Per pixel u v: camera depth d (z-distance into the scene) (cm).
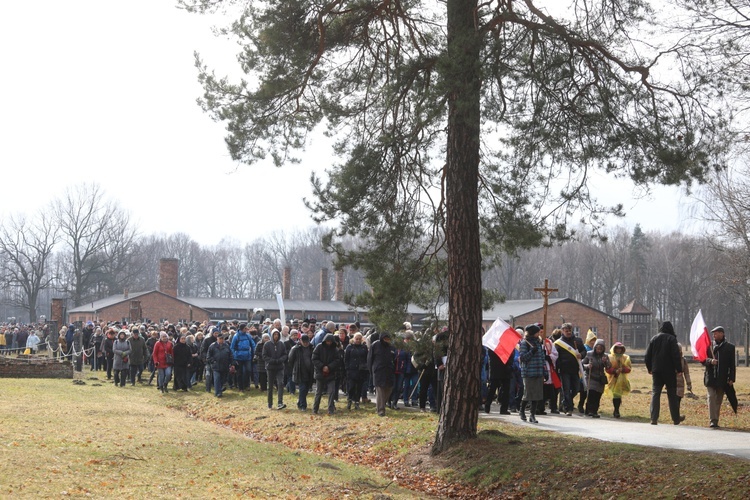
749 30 1547
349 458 1766
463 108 1479
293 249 16412
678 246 11525
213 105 1706
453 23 1606
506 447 1536
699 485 1170
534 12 1600
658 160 1516
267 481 1335
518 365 2288
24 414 2019
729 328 10900
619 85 1580
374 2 1722
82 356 4169
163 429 1938
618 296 13275
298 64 1669
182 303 8675
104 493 1116
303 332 2792
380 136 1678
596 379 2145
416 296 1792
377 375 2150
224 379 2948
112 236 10869
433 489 1449
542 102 1578
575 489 1284
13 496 1041
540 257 12500
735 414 1964
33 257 10544
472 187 1630
